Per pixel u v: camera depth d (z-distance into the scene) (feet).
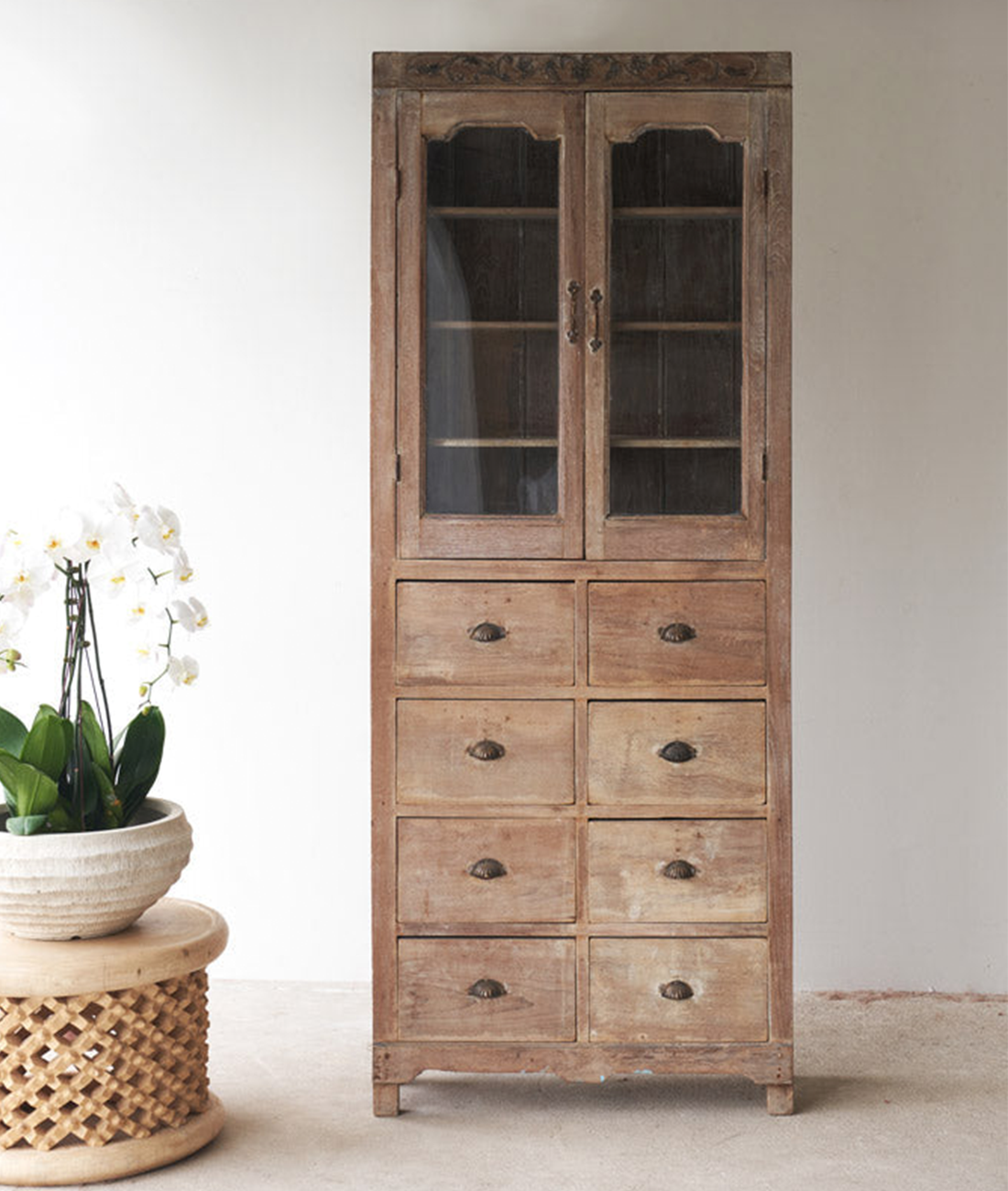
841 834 10.93
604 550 8.75
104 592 10.54
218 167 10.79
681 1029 8.82
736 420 8.78
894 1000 10.86
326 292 10.82
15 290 10.86
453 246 8.75
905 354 10.74
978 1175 8.00
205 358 10.87
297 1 10.72
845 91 10.66
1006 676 10.83
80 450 10.92
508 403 8.77
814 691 10.87
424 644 8.78
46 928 7.96
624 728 8.78
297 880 11.09
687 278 8.75
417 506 8.75
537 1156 8.29
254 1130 8.65
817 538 10.84
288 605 10.97
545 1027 8.83
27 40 10.74
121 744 9.34
